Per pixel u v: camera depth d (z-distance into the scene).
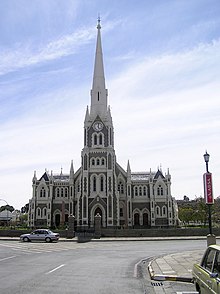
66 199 89.31
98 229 54.28
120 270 19.27
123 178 89.56
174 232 56.62
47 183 89.62
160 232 56.38
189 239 49.84
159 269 19.23
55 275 17.03
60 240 48.22
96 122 86.75
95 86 90.81
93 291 13.28
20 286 14.02
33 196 88.88
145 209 87.62
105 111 88.75
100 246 37.97
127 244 41.06
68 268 19.72
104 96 90.50
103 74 92.50
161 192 87.25
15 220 131.88
